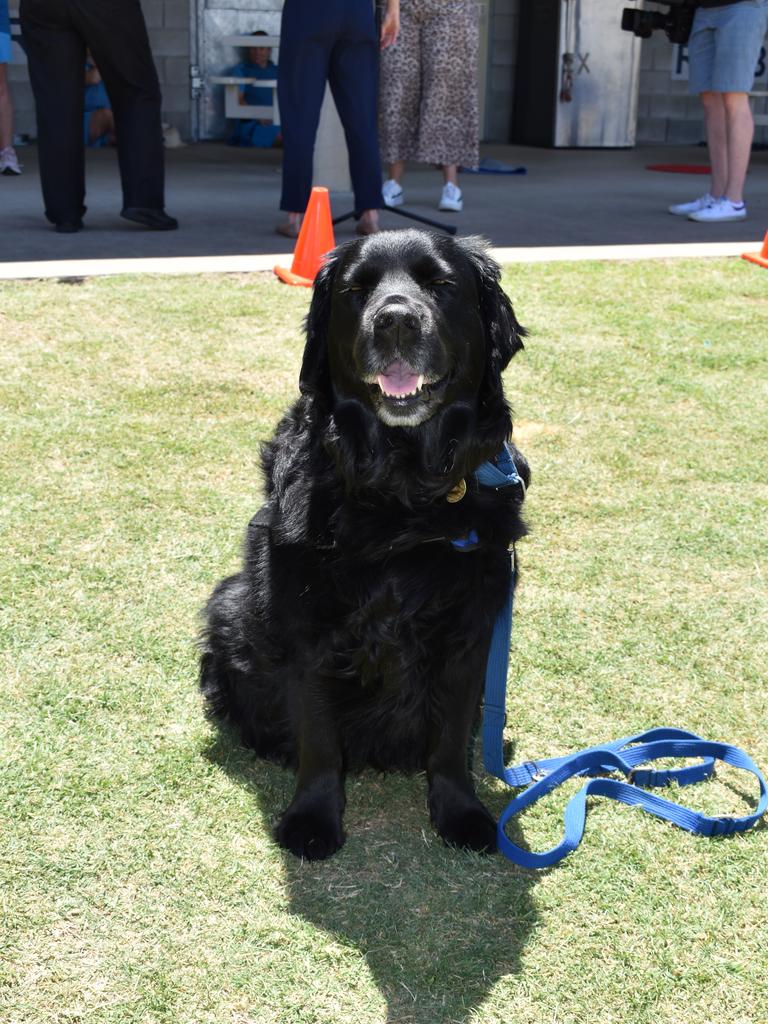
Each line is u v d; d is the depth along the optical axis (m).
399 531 2.41
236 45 15.35
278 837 2.47
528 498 4.12
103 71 7.55
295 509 2.52
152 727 2.86
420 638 2.47
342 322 2.48
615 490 4.22
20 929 2.17
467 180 11.89
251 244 7.57
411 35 8.78
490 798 2.71
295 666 2.53
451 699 2.57
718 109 8.90
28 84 14.98
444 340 2.40
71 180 7.66
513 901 2.30
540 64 16.39
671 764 2.84
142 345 5.44
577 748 2.83
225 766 2.74
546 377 5.29
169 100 16.09
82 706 2.90
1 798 2.54
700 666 3.18
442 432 2.45
